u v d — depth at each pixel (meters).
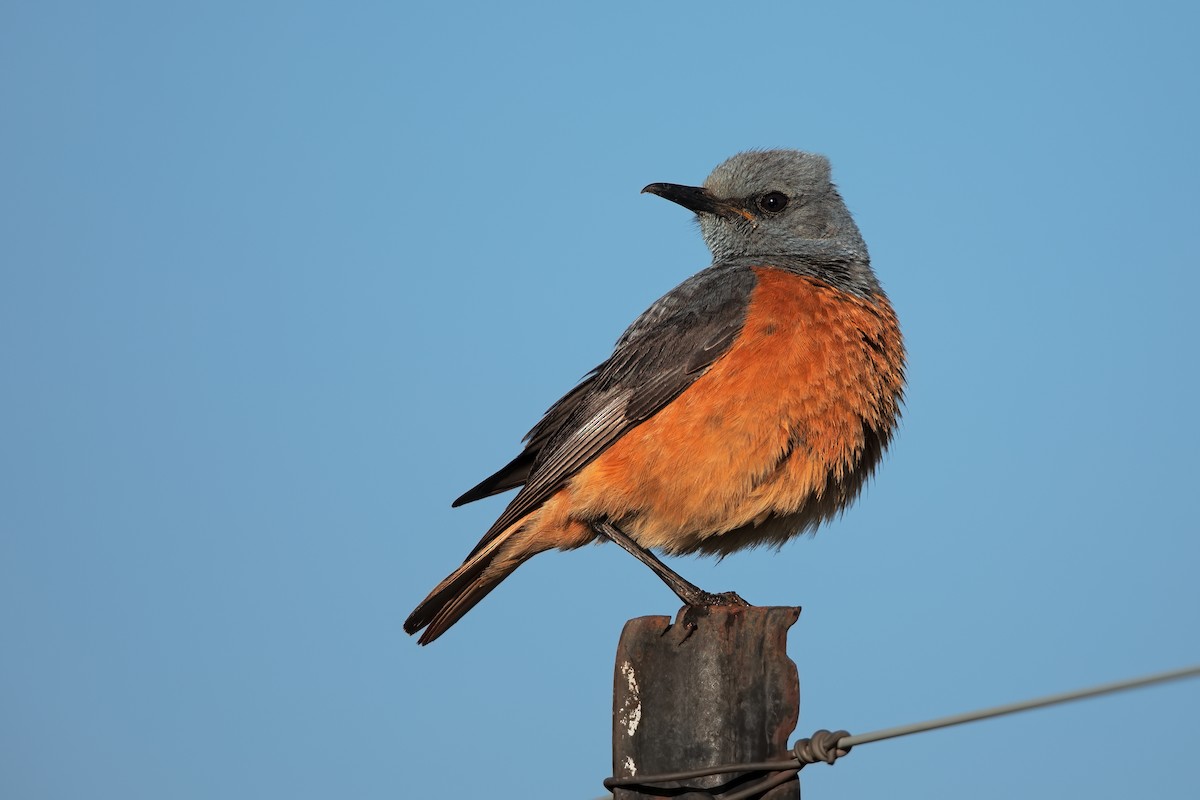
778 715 8.33
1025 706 7.29
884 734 7.88
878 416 12.34
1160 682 6.73
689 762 8.38
